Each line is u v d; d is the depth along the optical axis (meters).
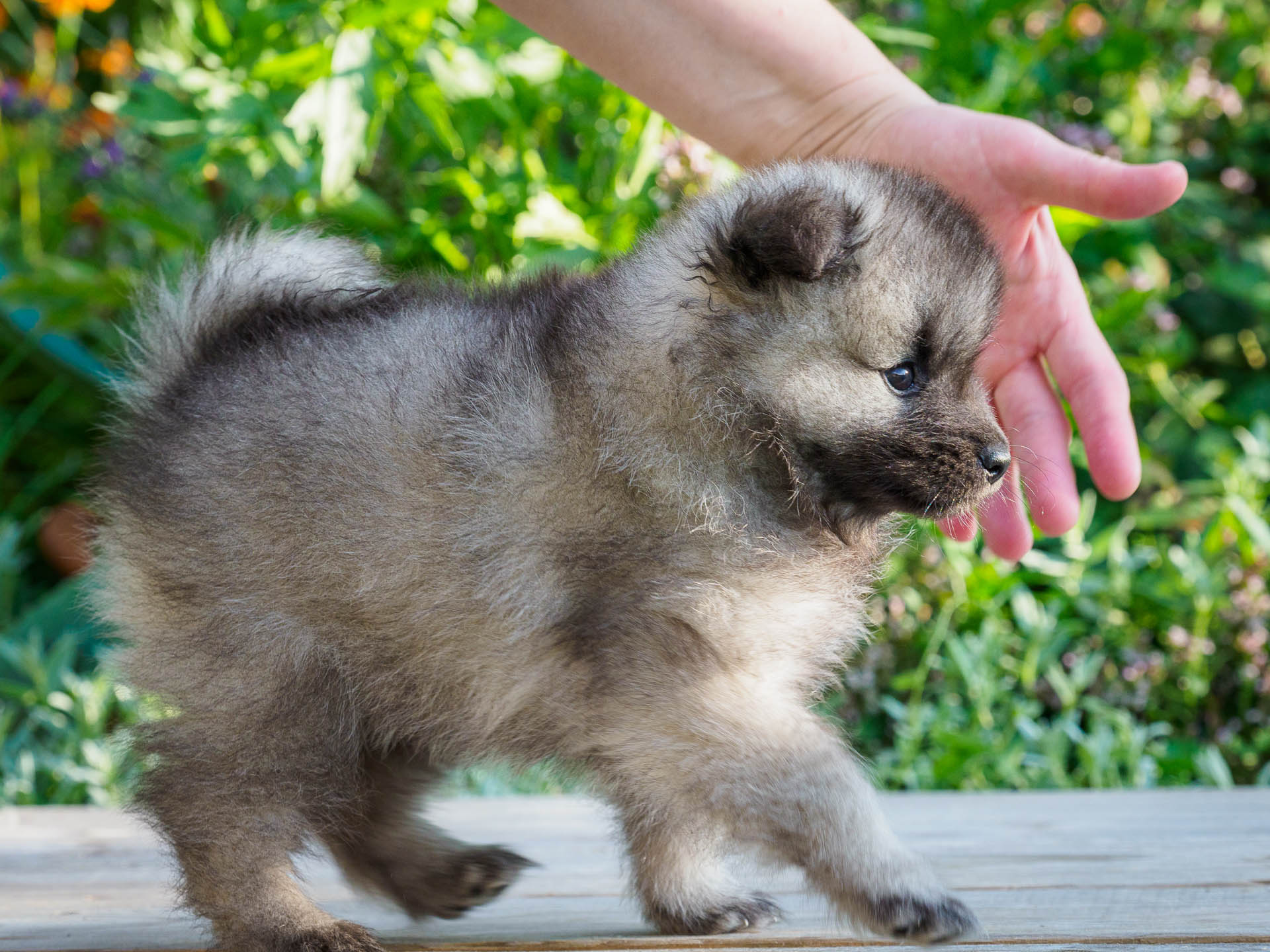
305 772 0.92
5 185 1.84
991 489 0.92
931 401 0.92
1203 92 1.79
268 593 0.91
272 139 1.32
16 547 1.59
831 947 0.88
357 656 0.92
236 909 0.91
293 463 0.91
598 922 0.95
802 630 0.91
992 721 1.32
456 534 0.90
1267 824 1.09
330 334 0.94
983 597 1.37
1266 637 1.34
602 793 0.92
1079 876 0.98
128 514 0.94
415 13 1.29
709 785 0.88
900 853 0.87
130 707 1.23
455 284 0.98
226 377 0.94
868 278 0.91
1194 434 1.66
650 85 1.03
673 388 0.90
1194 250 1.78
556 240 1.33
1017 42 1.67
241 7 1.46
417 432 0.91
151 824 0.93
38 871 1.04
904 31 1.58
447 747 0.93
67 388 1.72
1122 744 1.29
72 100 1.92
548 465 0.90
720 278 0.90
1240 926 0.89
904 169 0.96
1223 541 1.42
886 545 0.96
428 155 1.51
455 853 0.98
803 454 0.91
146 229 1.58
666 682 0.88
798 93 1.03
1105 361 1.03
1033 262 1.02
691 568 0.89
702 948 0.89
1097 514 1.60
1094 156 1.00
